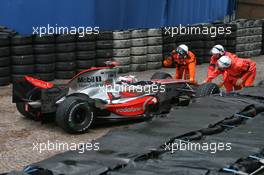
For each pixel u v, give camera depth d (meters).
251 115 6.16
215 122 5.57
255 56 17.44
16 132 7.97
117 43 13.51
